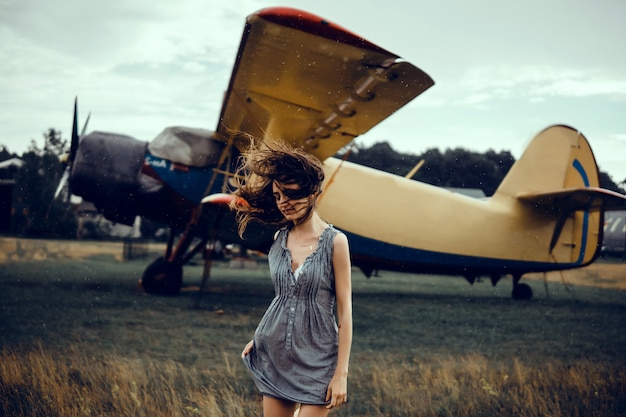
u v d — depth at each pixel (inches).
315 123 312.8
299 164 79.6
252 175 87.3
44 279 482.0
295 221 81.3
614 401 148.7
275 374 79.1
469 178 1309.1
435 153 1328.7
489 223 449.1
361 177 400.8
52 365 161.6
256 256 1144.8
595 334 282.2
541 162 475.5
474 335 272.7
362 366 191.9
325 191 387.9
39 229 1141.1
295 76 252.4
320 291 79.3
